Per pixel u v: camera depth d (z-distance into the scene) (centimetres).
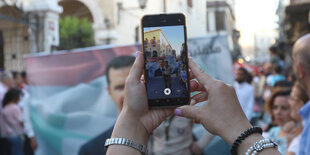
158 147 250
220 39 300
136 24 911
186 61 88
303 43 144
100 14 985
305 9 1014
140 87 79
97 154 271
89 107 297
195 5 350
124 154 72
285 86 242
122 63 274
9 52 839
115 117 286
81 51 305
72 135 298
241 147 67
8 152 405
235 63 1306
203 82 75
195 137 255
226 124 69
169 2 309
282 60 709
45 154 305
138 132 77
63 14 877
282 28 1051
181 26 92
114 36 972
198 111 73
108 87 283
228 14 977
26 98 418
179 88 87
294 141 199
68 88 303
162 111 83
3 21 823
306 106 153
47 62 311
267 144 65
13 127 407
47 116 305
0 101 445
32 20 707
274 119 249
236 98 72
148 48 90
